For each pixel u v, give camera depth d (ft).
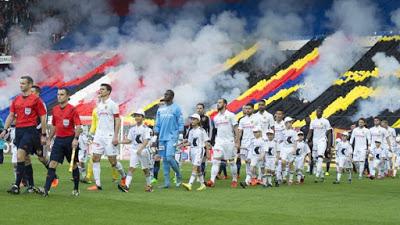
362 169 61.87
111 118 41.96
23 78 35.76
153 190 42.11
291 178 51.24
